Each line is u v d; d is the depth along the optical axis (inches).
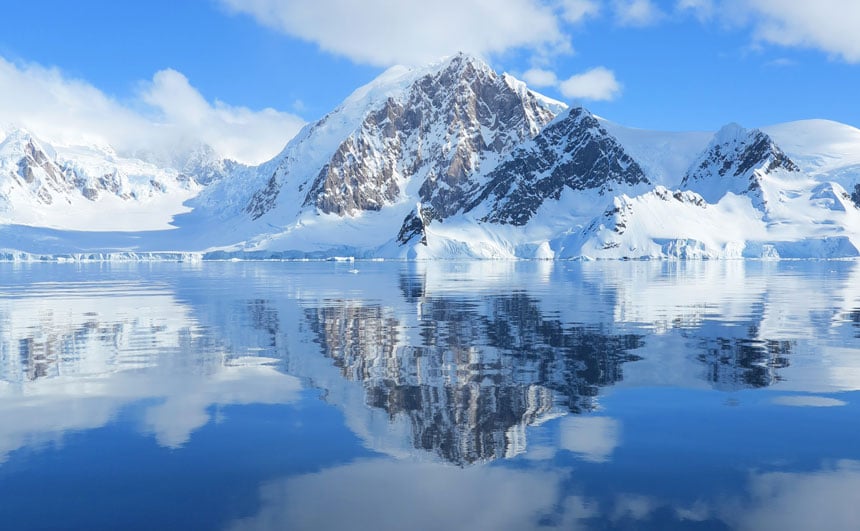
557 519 384.5
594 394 680.4
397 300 1910.7
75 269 5408.5
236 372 807.7
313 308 1657.2
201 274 4232.3
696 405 635.5
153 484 441.1
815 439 529.0
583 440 530.0
